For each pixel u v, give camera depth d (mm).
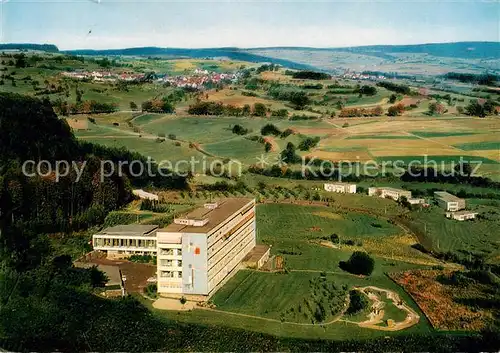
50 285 158125
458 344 131750
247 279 168250
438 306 150875
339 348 129125
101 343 130875
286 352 127000
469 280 168125
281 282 165750
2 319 141125
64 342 132375
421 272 175375
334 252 193875
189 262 152500
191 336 133500
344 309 149125
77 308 146500
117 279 163500
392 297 157125
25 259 176000
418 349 129250
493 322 141625
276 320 142500
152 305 149750
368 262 172750
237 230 174875
